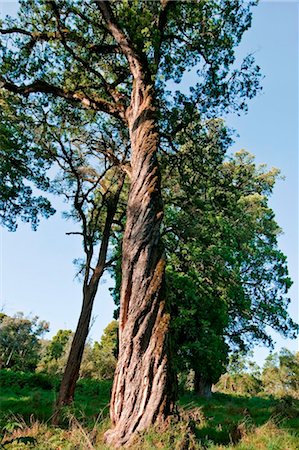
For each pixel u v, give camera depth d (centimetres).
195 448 475
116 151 1445
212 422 718
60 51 1137
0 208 1462
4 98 1226
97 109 999
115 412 538
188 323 1623
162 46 1134
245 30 1091
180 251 1662
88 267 1241
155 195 687
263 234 2598
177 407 543
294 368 3894
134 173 726
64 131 1382
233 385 3197
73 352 1106
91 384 2112
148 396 529
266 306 2258
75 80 1184
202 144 1248
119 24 923
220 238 1831
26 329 4800
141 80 866
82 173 1406
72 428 557
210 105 1172
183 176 1325
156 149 750
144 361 555
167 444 461
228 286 1797
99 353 3556
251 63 1110
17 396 1454
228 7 1059
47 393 1706
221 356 1708
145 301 595
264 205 2591
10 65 1107
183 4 1038
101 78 1042
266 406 1417
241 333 2325
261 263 2355
